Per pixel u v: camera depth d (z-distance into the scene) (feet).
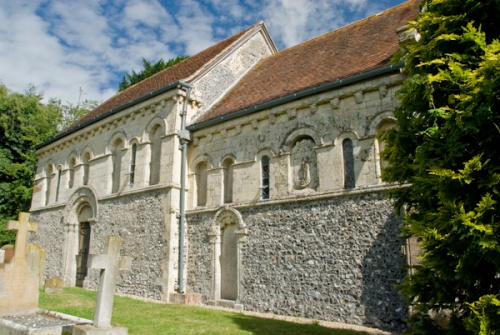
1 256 42.24
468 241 18.63
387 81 36.65
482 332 16.98
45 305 37.24
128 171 56.18
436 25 23.65
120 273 53.21
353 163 37.63
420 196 21.84
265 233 42.11
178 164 51.06
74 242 63.46
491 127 19.66
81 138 66.39
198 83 54.75
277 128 43.78
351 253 35.86
